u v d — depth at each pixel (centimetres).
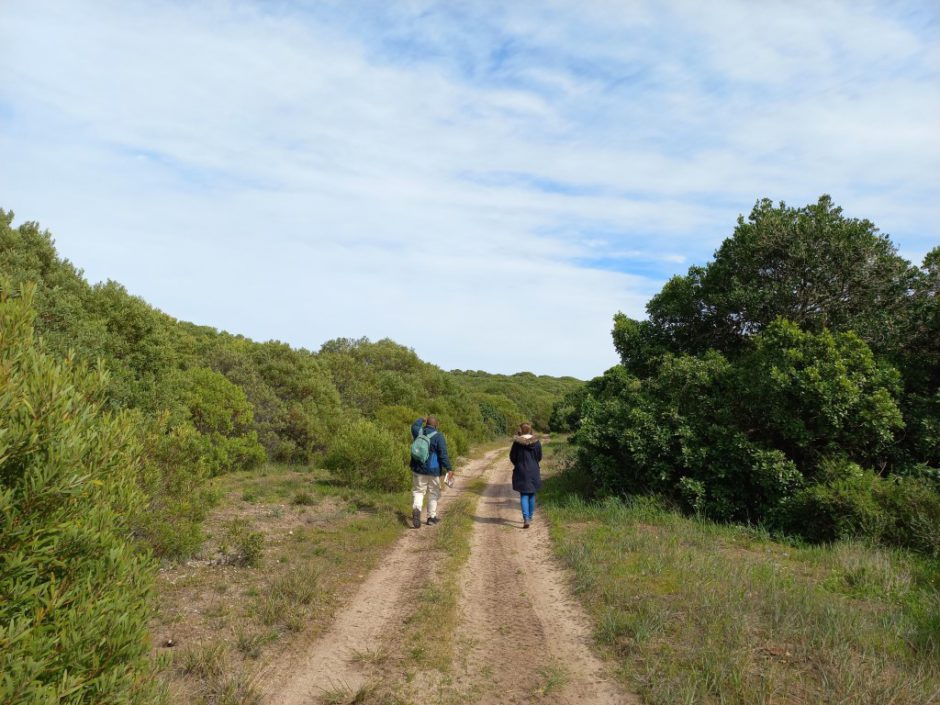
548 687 411
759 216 1291
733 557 755
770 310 1270
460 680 425
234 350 2486
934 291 1170
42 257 1324
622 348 1633
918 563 722
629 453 1166
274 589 604
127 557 320
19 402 257
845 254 1167
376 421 2305
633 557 736
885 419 945
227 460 1564
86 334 1224
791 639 468
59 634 252
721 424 1116
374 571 715
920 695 374
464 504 1177
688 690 384
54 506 267
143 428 712
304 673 437
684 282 1470
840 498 858
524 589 645
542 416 7012
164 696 316
